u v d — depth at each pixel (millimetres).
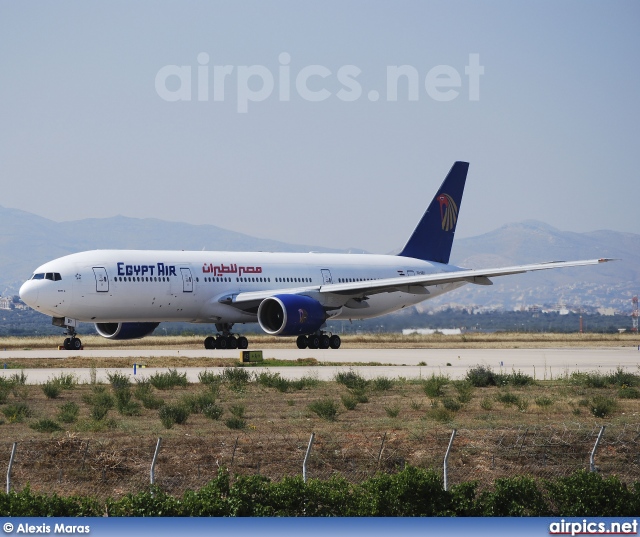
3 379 137625
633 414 114312
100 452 85312
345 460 85375
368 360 190500
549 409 116562
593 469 75375
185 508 64438
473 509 66938
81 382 144500
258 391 134000
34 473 79688
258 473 80188
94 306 193625
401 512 66000
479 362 188375
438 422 103688
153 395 125750
